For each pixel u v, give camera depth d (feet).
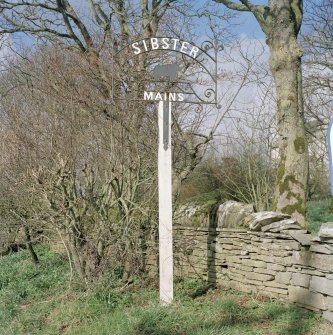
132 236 26.68
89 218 28.17
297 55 30.09
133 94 27.78
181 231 28.96
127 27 39.58
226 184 47.01
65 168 26.11
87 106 28.48
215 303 22.58
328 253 20.01
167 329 19.89
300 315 20.49
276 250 22.77
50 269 34.53
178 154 30.01
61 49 37.93
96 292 24.76
